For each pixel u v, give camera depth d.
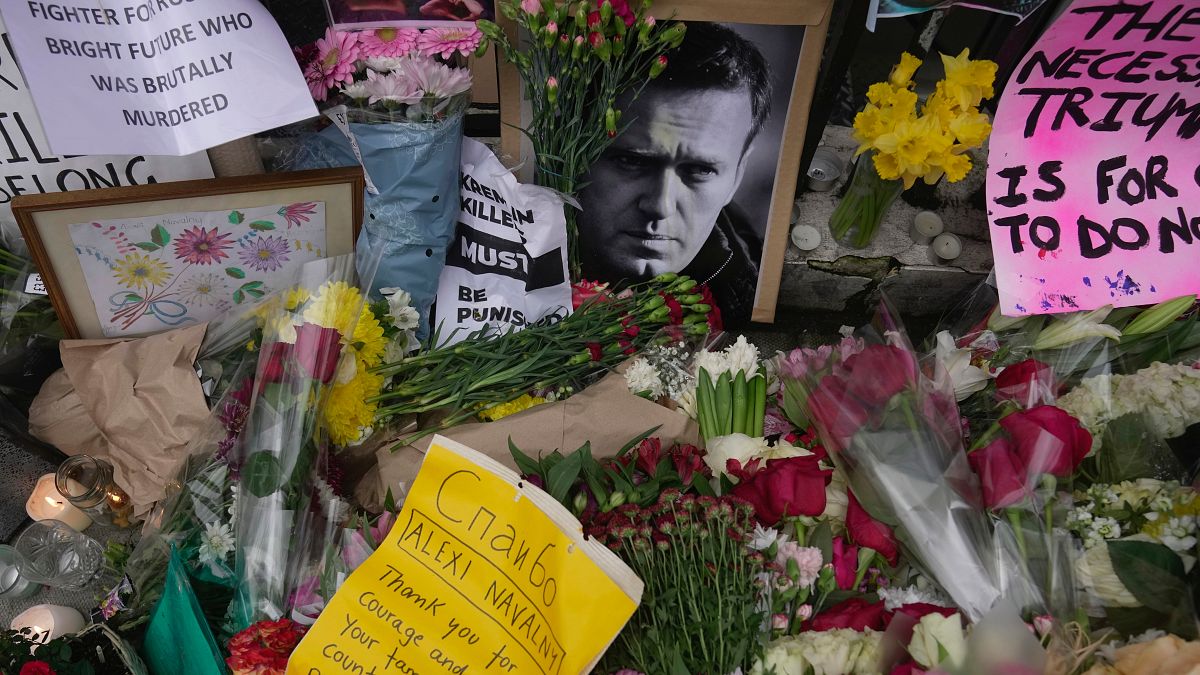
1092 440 1.58
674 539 1.36
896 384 1.53
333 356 1.53
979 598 1.35
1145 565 1.33
